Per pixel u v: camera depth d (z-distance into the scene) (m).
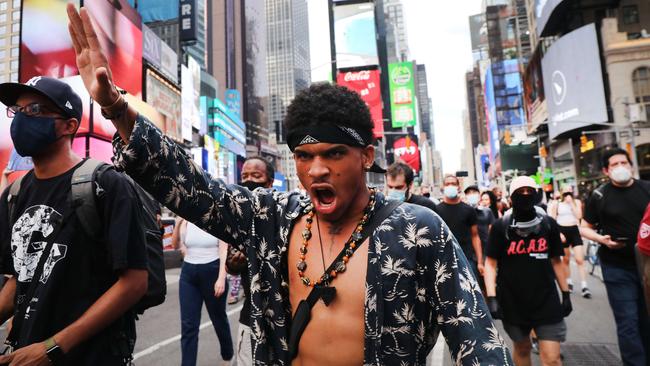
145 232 1.97
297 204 1.32
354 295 1.14
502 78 86.62
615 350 4.82
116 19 25.41
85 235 1.74
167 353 5.06
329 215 1.19
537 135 57.41
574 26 43.53
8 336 1.73
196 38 50.84
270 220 1.31
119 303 1.68
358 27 51.12
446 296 1.11
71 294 1.70
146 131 1.22
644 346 3.66
